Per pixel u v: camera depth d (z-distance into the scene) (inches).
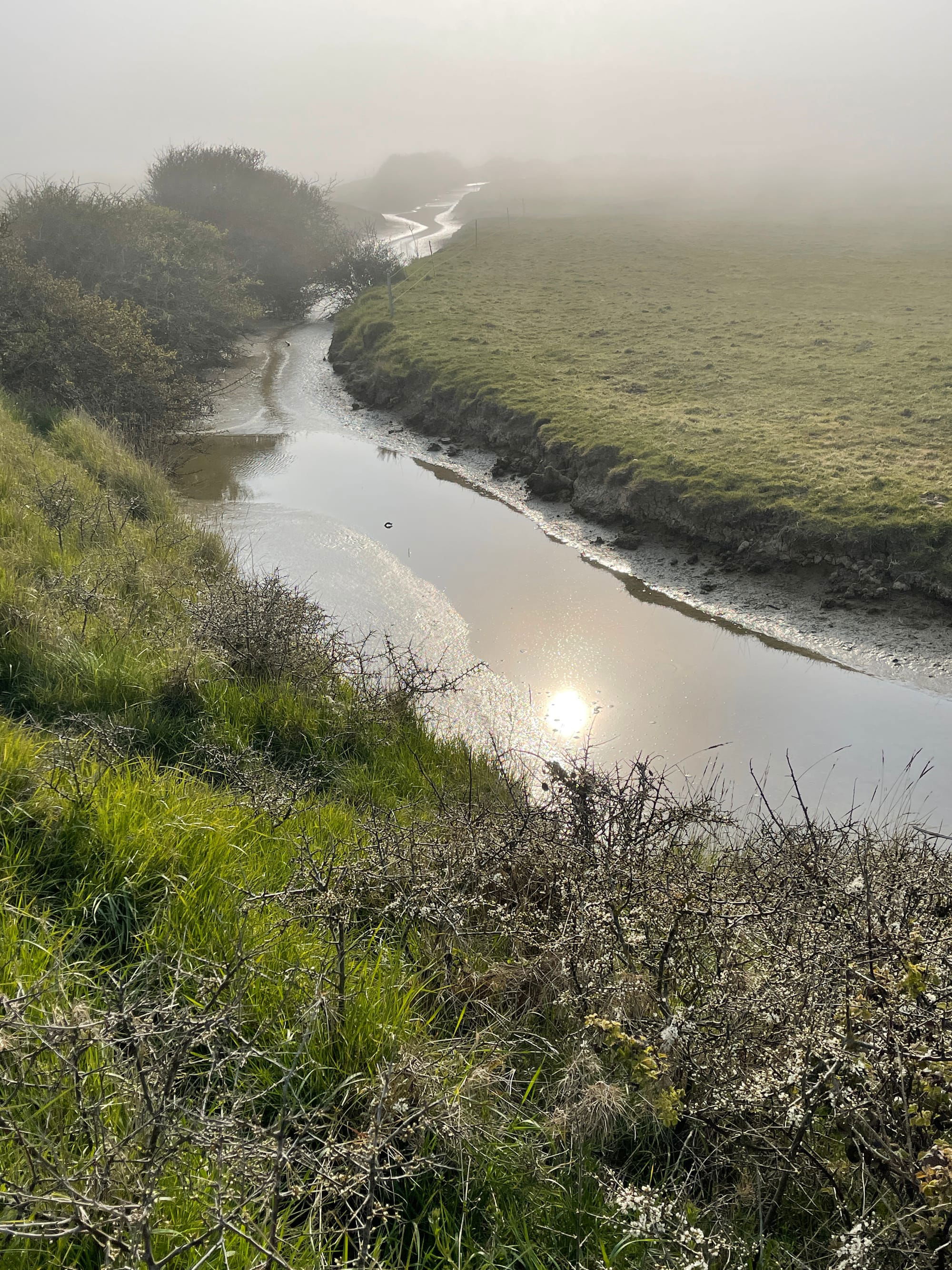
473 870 157.9
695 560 566.9
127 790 161.2
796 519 550.3
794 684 414.6
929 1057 93.8
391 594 509.7
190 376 985.5
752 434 722.2
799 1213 102.7
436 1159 98.7
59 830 142.7
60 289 771.4
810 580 519.2
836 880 145.9
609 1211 96.7
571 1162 103.6
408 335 1187.9
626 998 125.4
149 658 268.7
